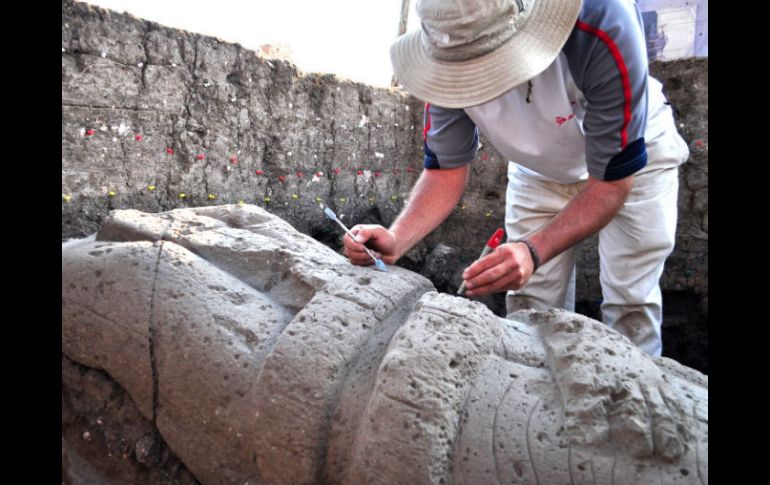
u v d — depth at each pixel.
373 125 4.66
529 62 1.30
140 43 3.14
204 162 3.51
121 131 3.10
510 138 1.80
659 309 2.23
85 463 1.37
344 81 4.38
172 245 1.43
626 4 1.45
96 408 1.40
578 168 1.96
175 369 1.29
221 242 1.50
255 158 3.83
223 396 1.25
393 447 1.07
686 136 3.76
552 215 2.27
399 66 1.49
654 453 1.05
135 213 1.61
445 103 1.35
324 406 1.16
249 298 1.37
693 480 1.02
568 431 1.07
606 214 1.56
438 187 1.80
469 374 1.15
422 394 1.09
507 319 1.37
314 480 1.17
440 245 4.46
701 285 3.73
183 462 1.33
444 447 1.08
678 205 3.81
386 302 1.29
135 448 1.35
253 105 3.77
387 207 4.88
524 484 1.06
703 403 1.13
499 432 1.09
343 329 1.23
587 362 1.13
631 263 2.17
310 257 1.47
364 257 1.43
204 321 1.30
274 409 1.17
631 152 1.51
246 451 1.24
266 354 1.26
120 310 1.33
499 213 4.60
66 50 2.86
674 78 3.78
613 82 1.42
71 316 1.36
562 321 1.26
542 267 2.32
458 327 1.19
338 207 4.45
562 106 1.63
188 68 3.37
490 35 1.31
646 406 1.07
